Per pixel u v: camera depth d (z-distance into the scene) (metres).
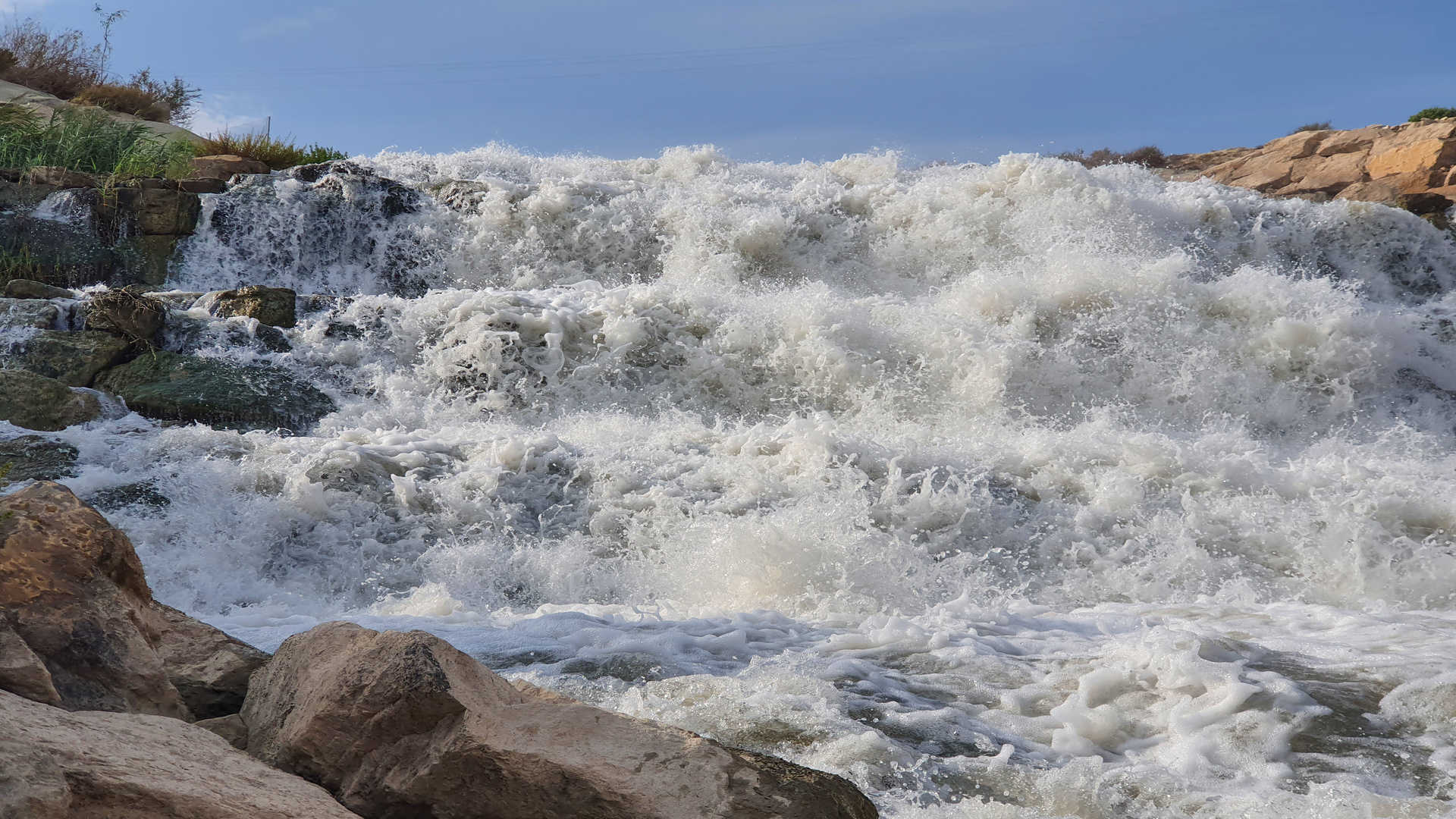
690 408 11.13
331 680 2.50
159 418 9.44
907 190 16.55
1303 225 16.48
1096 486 7.96
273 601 6.69
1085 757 3.41
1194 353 11.74
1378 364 11.91
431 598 6.52
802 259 15.48
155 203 14.63
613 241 15.59
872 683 4.10
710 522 7.19
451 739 2.32
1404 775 3.28
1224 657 4.27
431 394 10.74
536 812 2.24
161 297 11.59
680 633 4.84
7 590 2.59
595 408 10.89
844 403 11.04
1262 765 3.35
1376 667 4.20
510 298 11.66
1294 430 11.54
